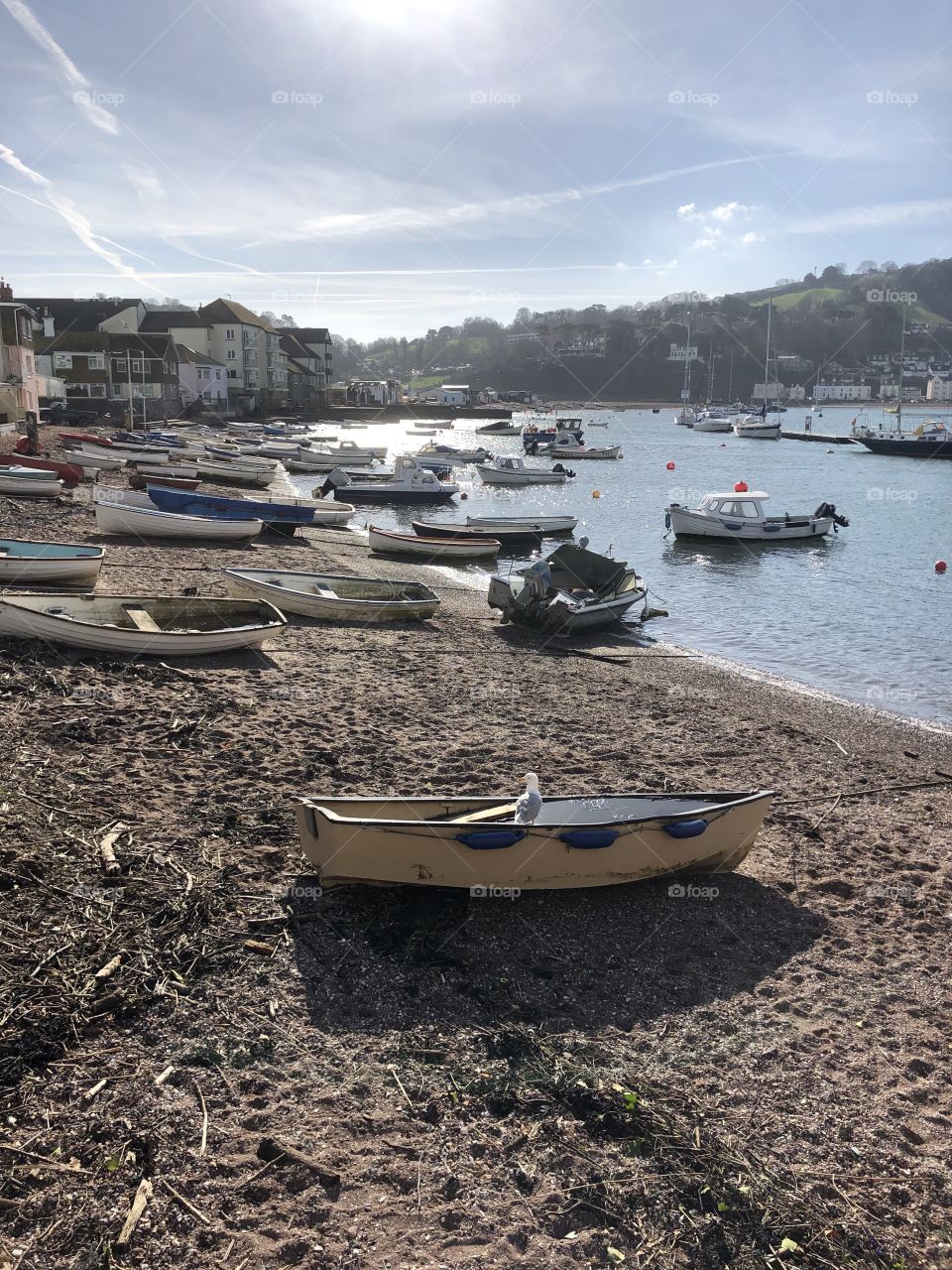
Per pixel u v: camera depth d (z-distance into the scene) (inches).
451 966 260.5
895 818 397.7
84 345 2970.0
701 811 310.0
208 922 262.7
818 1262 176.9
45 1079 198.4
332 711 470.6
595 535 1316.4
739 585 971.3
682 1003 255.8
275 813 338.3
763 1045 240.2
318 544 1107.3
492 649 658.8
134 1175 178.4
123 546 906.7
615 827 295.1
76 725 391.5
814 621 813.9
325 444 2524.6
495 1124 203.5
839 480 2198.6
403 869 279.6
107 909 257.6
